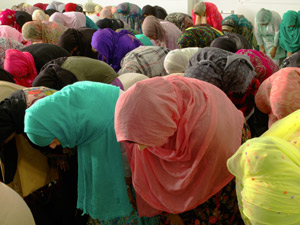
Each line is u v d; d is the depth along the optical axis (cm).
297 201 69
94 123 112
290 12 304
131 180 123
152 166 107
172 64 181
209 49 153
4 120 115
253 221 73
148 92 92
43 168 139
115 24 332
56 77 160
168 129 93
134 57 203
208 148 99
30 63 196
